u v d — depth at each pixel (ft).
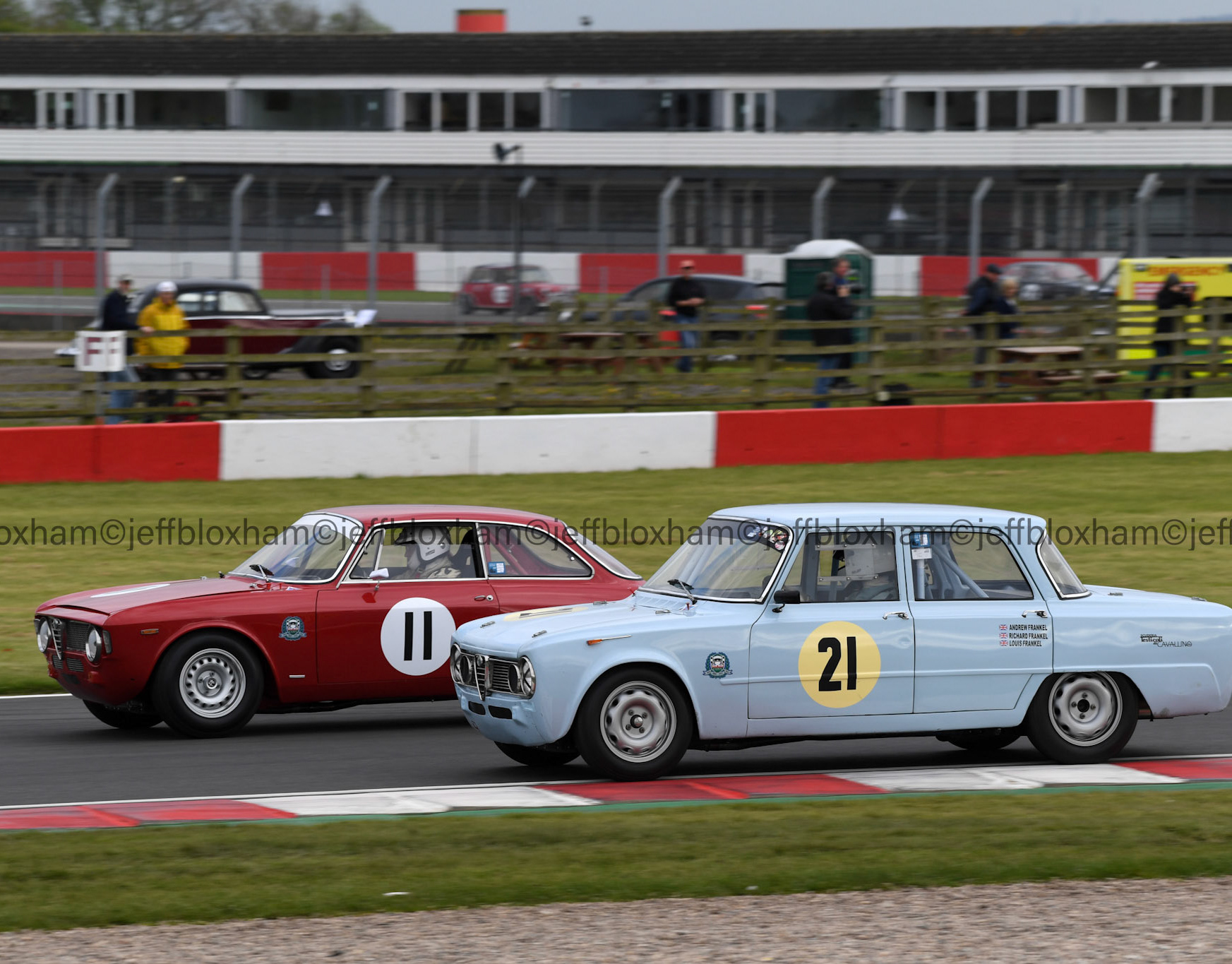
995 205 526.98
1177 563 189.88
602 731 99.40
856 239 533.55
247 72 648.38
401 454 239.50
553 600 121.70
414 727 124.57
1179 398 289.33
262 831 83.92
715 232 541.34
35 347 398.62
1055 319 296.51
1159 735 122.21
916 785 100.94
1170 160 521.65
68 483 230.27
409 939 66.80
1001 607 105.60
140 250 543.39
